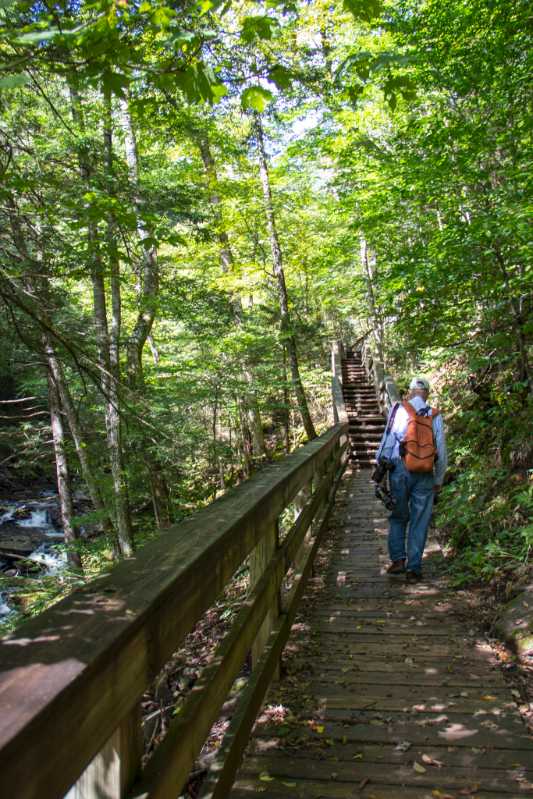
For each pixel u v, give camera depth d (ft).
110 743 3.60
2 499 51.85
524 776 7.06
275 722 8.38
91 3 6.37
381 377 45.85
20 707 2.45
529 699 8.89
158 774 3.90
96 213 10.19
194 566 4.75
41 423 38.09
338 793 6.82
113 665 3.22
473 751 7.59
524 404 18.81
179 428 24.38
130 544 26.71
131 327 39.96
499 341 19.22
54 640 3.15
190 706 4.95
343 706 8.79
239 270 40.60
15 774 2.25
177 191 17.95
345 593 14.06
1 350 14.87
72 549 27.84
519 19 19.08
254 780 7.10
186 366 34.55
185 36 6.46
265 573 8.89
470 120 21.31
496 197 18.49
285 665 10.25
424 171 20.34
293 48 28.43
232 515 6.64
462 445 22.09
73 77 7.59
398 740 7.88
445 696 9.04
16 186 9.86
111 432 25.62
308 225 47.19
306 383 57.98
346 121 29.37
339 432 26.43
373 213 27.66
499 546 14.65
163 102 8.58
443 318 20.70
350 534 19.67
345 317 73.36
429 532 19.16
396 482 14.96
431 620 12.21
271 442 58.08
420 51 21.07
